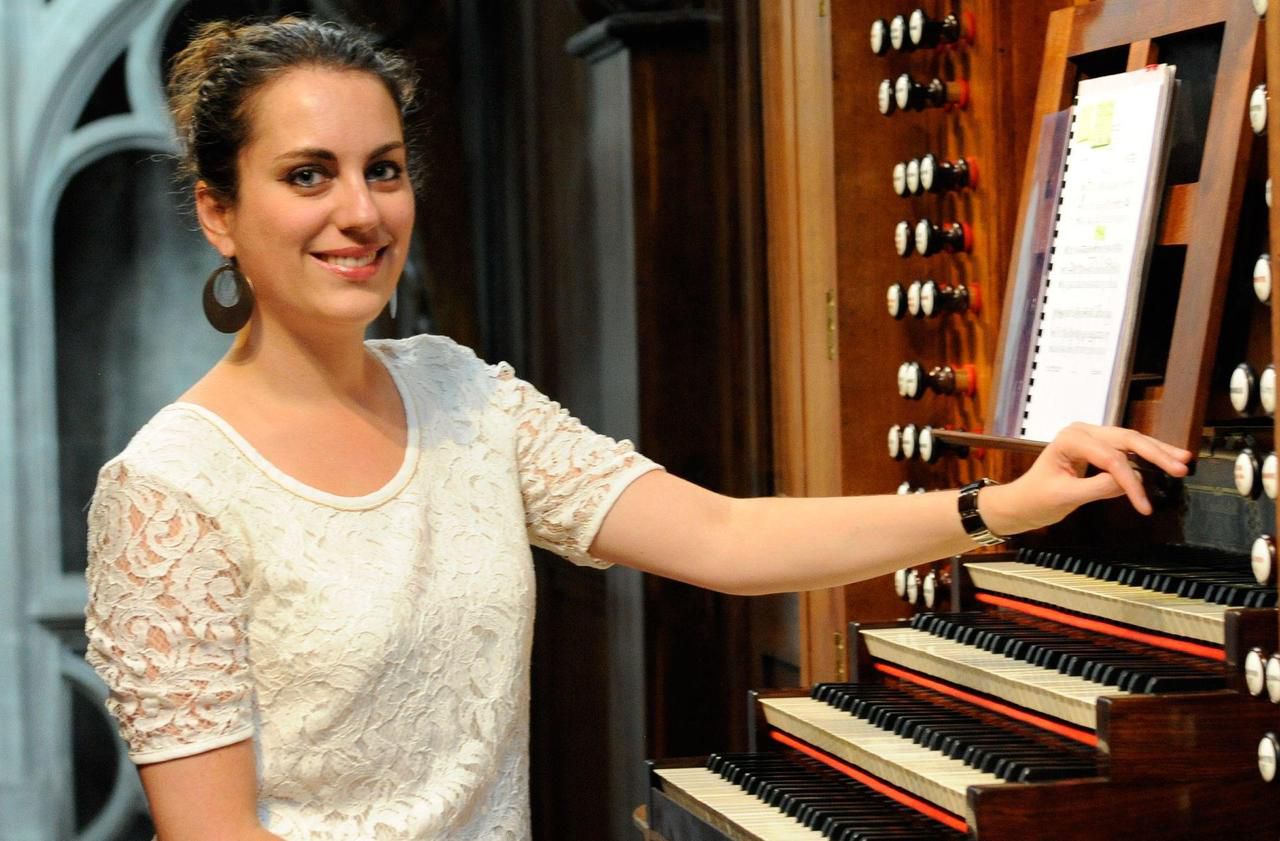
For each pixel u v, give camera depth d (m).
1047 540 2.34
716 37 3.81
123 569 1.44
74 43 3.88
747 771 2.13
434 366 1.70
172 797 1.43
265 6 3.96
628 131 3.80
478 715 1.56
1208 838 1.69
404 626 1.50
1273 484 1.59
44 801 3.93
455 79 4.08
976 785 1.68
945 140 2.65
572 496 1.69
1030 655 1.99
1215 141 1.87
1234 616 1.68
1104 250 2.02
